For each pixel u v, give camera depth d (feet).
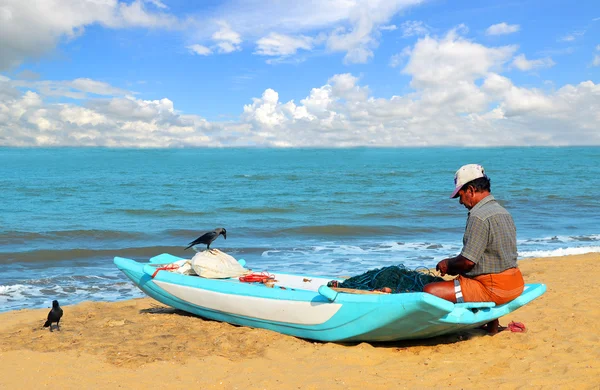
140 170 242.58
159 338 18.25
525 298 16.62
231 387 13.32
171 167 284.00
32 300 31.35
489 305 15.62
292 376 14.03
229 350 16.71
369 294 16.63
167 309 24.36
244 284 19.69
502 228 15.24
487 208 15.39
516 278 15.78
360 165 312.91
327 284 20.68
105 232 58.75
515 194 103.30
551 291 25.43
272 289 18.76
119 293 33.27
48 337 18.75
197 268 21.40
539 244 50.01
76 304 28.04
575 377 13.56
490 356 15.57
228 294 19.42
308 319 17.37
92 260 45.11
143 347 17.07
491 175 179.83
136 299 28.07
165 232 59.72
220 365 14.98
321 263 42.04
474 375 13.97
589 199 93.40
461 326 15.88
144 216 75.87
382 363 15.12
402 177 177.37
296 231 60.85
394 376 13.98
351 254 46.32
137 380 13.87
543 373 14.01
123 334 18.94
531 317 20.44
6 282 36.04
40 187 131.23
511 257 15.60
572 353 15.67
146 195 111.55
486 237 15.21
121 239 56.18
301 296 17.69
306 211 80.89
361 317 16.10
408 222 67.82
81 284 35.76
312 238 56.65
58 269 41.27
